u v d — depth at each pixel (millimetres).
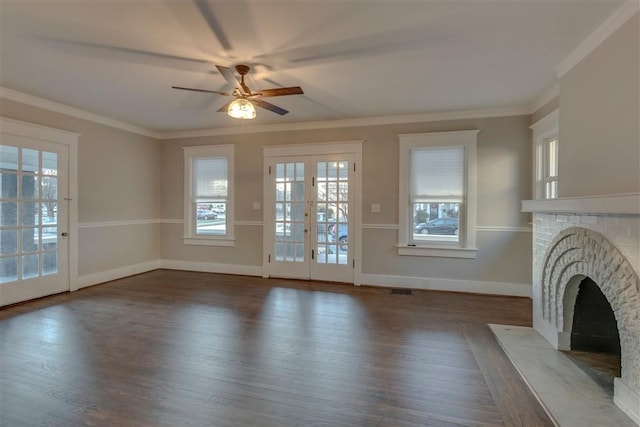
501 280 4418
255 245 5473
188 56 2896
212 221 5746
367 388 2227
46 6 2186
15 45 2721
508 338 3006
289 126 5211
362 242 4934
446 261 4617
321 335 3094
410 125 4695
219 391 2182
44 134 4152
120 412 1957
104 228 4992
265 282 5070
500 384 2277
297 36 2557
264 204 5371
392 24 2391
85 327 3254
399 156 4734
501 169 4359
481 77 3314
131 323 3369
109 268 5086
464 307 3916
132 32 2514
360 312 3736
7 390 2174
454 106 4254
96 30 2492
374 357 2664
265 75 3273
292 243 5277
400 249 4762
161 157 5938
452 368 2494
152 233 5852
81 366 2492
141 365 2514
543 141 3973
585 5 2135
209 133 5645
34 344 2865
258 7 2191
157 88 3668
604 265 2121
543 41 2586
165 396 2121
